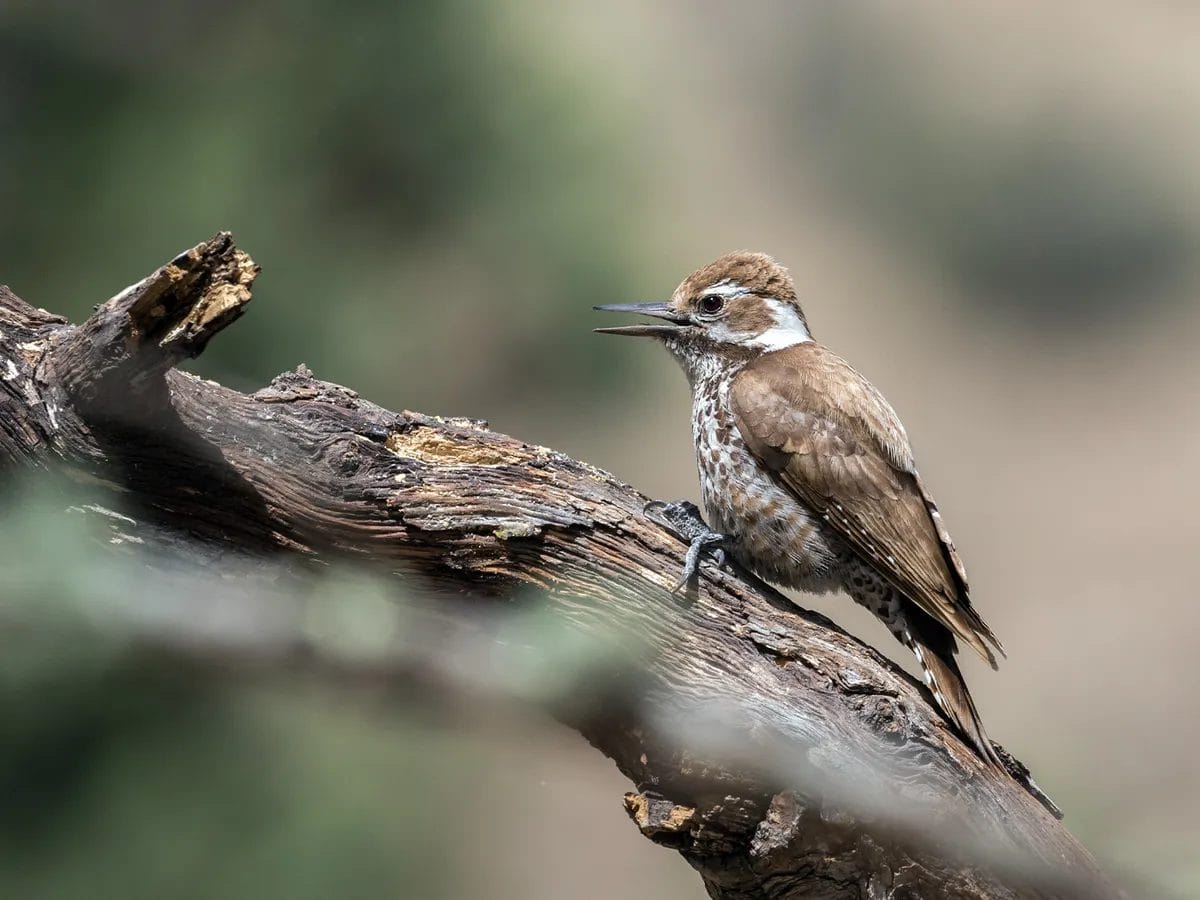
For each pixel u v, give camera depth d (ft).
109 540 22.61
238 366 42.45
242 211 41.98
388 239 44.62
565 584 24.08
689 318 33.24
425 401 45.32
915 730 24.08
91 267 40.50
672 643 24.18
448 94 44.27
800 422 29.53
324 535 23.43
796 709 23.88
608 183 46.37
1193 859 23.47
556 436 48.16
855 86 112.78
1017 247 106.93
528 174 45.44
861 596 29.94
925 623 29.58
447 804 40.73
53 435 22.07
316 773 37.47
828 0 114.01
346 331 43.47
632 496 25.29
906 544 28.96
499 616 24.13
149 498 22.75
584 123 46.03
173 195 41.19
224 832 36.60
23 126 40.60
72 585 21.97
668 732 23.76
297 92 42.78
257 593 22.91
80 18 40.98
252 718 36.60
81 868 35.70
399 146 43.93
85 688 33.53
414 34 43.80
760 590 25.30
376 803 37.60
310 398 24.29
